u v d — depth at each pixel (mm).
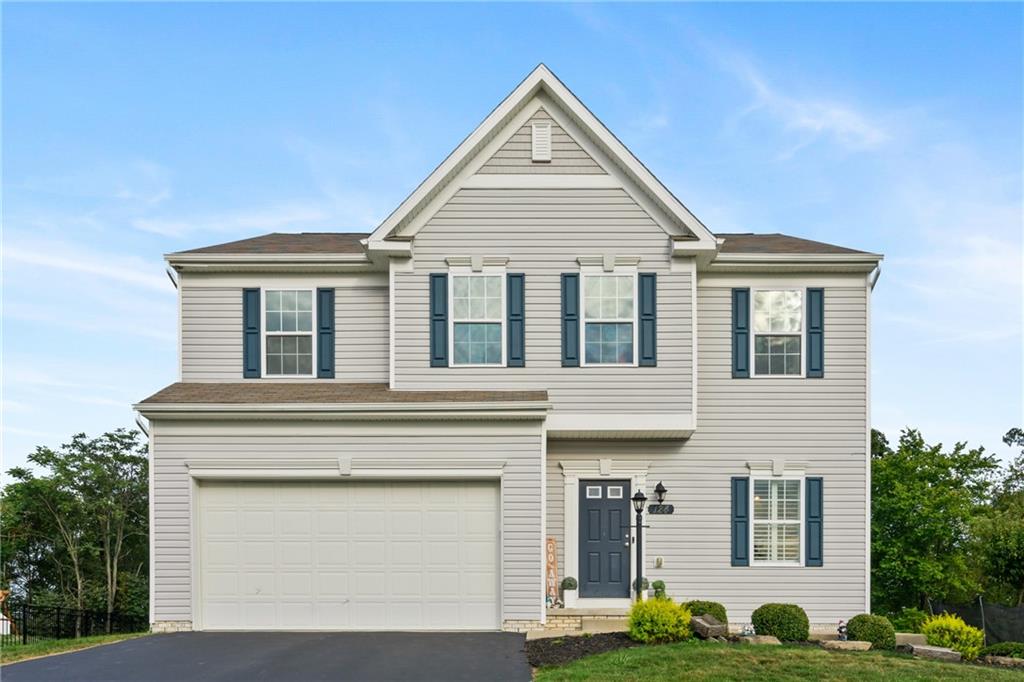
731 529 16938
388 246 16125
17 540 27875
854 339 17281
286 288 17531
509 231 16375
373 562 15289
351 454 15227
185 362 17344
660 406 16031
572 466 16984
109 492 28469
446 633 14633
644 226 16344
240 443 15266
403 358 16234
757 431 17141
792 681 10547
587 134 16469
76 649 13242
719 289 17406
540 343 16219
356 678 11094
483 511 15336
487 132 16141
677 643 12852
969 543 25453
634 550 16844
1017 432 46844
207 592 15242
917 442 27875
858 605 16797
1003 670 11836
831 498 17031
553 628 14914
